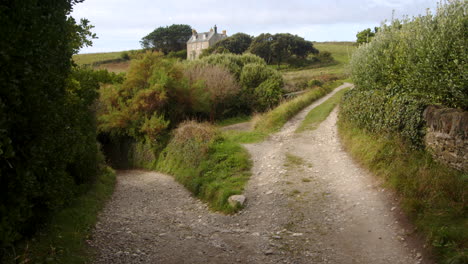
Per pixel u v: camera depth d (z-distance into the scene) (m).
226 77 28.17
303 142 13.91
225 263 4.92
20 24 3.63
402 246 5.16
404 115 9.02
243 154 11.94
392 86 10.98
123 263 4.73
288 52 67.00
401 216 6.08
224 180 10.18
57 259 4.39
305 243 5.69
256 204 8.11
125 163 18.89
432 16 8.64
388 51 12.00
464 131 6.68
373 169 8.73
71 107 6.62
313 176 9.57
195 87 21.14
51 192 4.90
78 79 8.85
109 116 18.17
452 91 6.96
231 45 70.44
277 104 29.45
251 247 5.59
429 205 5.96
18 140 4.05
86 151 9.15
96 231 6.20
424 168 7.23
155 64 19.72
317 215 6.98
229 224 7.20
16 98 3.60
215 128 15.45
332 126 16.12
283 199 8.14
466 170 6.61
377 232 5.79
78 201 7.91
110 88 19.16
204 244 5.73
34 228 4.98
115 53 73.31
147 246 5.54
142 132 18.27
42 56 4.25
